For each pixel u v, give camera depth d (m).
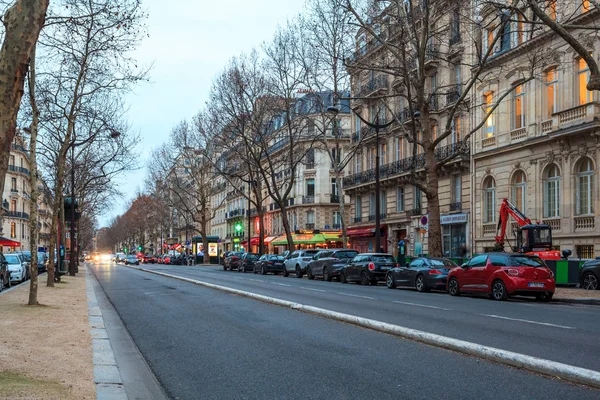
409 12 28.91
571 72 27.12
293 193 63.91
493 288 17.84
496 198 32.22
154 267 62.53
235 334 10.32
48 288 21.47
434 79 38.12
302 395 6.13
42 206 95.06
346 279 28.00
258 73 40.53
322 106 38.09
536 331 10.16
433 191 25.81
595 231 25.42
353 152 39.25
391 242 42.59
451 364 7.48
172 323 12.09
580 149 26.39
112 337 10.53
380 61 36.31
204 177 82.12
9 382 5.86
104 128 26.33
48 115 22.75
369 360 7.82
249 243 53.59
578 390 6.11
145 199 96.50
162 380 7.00
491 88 32.59
